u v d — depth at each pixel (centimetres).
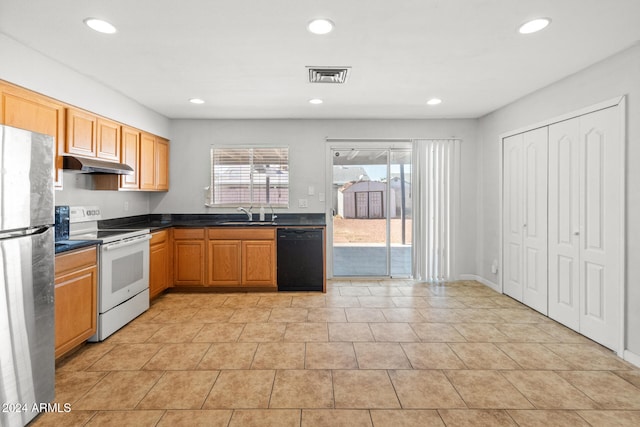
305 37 237
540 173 356
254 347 276
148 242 370
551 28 225
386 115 465
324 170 488
